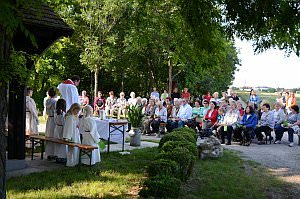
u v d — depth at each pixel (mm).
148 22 9375
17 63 4551
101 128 11203
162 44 15883
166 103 17734
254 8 6574
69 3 18969
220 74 30812
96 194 6707
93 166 9000
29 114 11078
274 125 14344
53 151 9547
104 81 32312
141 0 9117
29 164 9141
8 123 8656
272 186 8141
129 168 8953
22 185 7086
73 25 23594
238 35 7457
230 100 14711
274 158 11266
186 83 29984
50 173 8148
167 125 16188
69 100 10492
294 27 6773
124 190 7059
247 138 13852
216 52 8750
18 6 3705
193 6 7379
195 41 8289
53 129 9992
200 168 9320
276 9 6531
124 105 19453
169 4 8828
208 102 15914
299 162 10758
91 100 31438
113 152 11258
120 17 23156
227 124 14125
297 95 18844
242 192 7473
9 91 8484
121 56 26781
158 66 29812
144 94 33281
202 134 14953
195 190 7316
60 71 25094
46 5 8859
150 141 14328
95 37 23859
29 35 3557
